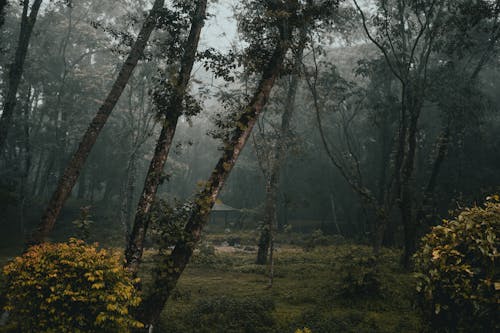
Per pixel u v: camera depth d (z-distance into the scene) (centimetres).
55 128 3678
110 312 559
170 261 715
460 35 1725
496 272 413
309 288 1304
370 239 2931
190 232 722
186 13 970
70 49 4481
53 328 540
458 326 433
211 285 1433
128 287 594
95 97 4000
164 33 2239
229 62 889
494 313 408
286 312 998
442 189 3000
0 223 3194
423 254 484
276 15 795
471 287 423
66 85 3819
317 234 3006
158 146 841
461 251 450
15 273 574
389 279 1336
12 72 1773
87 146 910
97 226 3422
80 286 560
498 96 3334
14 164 3466
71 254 575
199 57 890
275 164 1859
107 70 4062
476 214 451
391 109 2405
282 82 1891
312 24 900
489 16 1546
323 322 864
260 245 2031
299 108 3334
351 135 3519
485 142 2928
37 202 3841
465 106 1900
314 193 4297
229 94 1206
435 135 3189
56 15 3684
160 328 828
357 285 1131
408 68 1642
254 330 829
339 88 2286
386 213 1546
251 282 1507
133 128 2880
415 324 870
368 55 3497
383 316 976
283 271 1727
